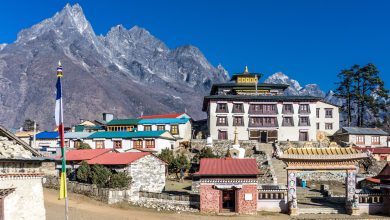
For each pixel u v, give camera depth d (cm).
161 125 10394
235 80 12175
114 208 4922
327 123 11144
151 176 6047
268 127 10056
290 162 5044
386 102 13825
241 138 10012
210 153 7838
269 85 11512
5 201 2806
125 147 9362
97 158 6456
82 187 5556
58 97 3070
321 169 5038
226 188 4897
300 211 4988
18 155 2927
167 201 5131
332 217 4722
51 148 9606
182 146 9381
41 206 3083
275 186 5459
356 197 4931
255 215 4828
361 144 10031
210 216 4738
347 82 13012
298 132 10131
